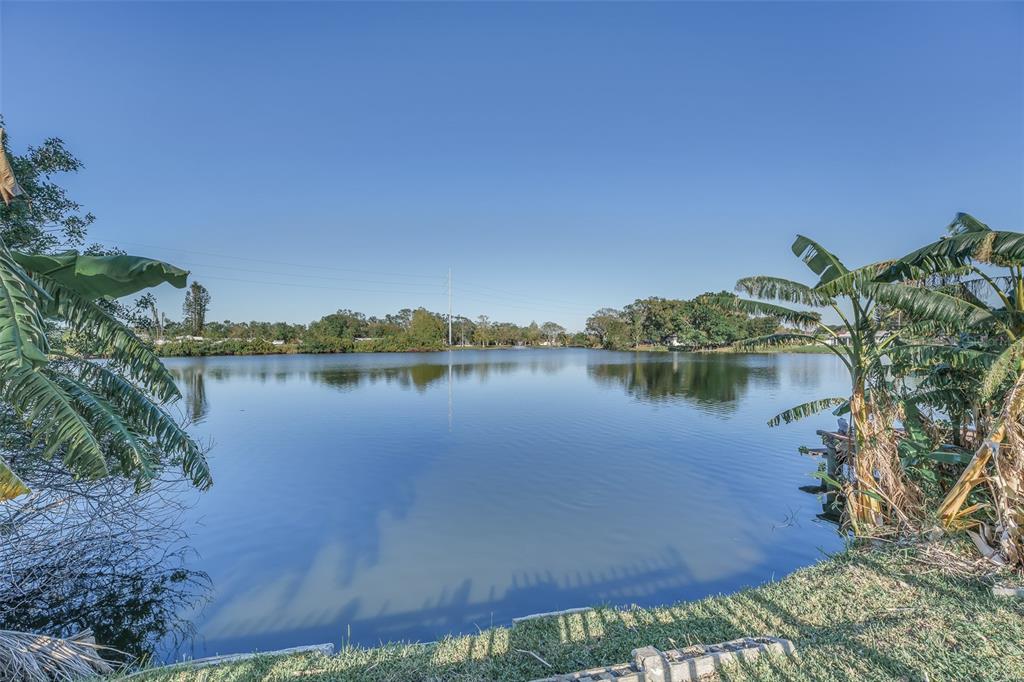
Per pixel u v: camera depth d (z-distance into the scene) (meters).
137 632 4.54
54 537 5.80
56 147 7.82
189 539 6.60
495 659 3.30
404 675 3.12
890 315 5.99
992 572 4.23
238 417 16.28
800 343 6.58
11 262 3.06
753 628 3.60
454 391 22.95
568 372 33.19
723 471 9.73
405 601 4.99
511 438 12.91
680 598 4.96
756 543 6.34
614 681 2.65
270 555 6.12
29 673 3.24
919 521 5.36
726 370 34.28
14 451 5.13
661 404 18.67
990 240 4.85
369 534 6.73
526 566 5.74
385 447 12.01
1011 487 4.45
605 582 5.33
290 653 3.59
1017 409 4.50
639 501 7.96
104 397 4.67
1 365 2.80
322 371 34.09
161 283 3.96
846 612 3.74
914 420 6.24
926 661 2.82
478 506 7.79
